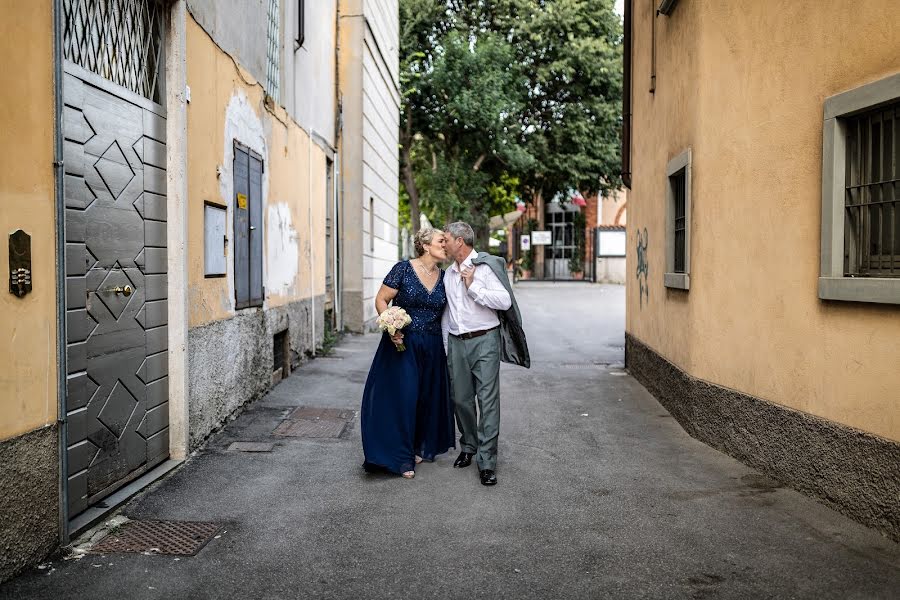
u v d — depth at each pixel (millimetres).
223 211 6676
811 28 5035
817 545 4168
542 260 50312
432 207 30484
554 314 21000
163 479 5234
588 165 28047
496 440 5383
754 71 5676
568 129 27781
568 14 26719
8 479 3471
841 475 4652
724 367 6129
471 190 27984
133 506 4684
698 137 6543
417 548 4117
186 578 3688
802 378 5086
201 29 6094
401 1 27047
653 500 4941
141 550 4004
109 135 4586
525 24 26828
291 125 9609
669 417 7473
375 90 15828
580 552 4074
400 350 5453
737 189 5906
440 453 5793
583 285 40938
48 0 3711
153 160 5281
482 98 25547
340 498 4945
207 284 6238
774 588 3639
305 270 10531
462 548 4121
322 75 11914
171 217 5551
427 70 27109
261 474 5418
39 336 3660
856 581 3713
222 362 6645
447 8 28016
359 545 4148
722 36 6145
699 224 6547
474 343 5418
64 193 3818
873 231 4641
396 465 5395
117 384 4746
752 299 5695
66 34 4098
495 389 5379
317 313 11438
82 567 3758
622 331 16391
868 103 4445
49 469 3795
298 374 9594
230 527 4383
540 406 8039
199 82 6043
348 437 6523
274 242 8664
